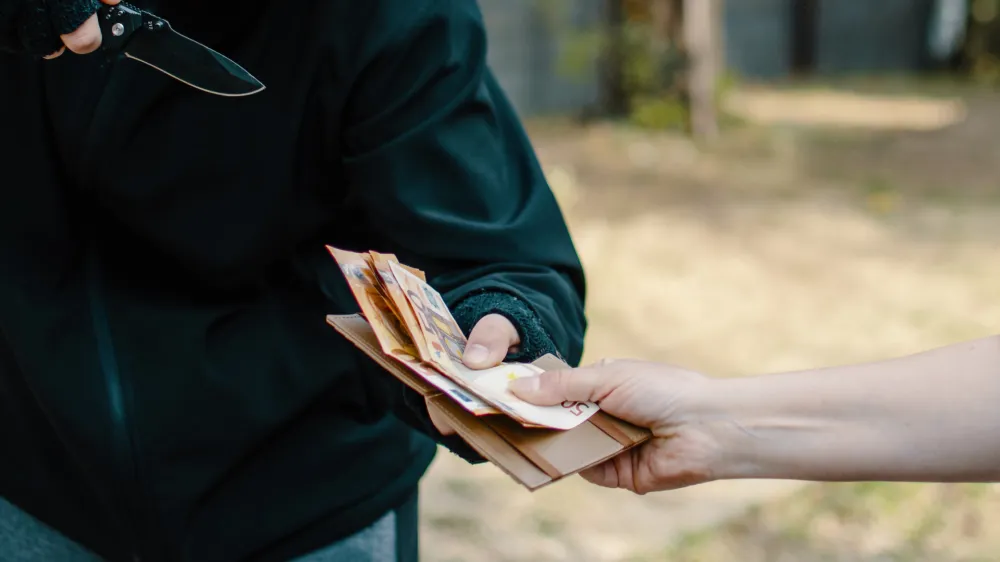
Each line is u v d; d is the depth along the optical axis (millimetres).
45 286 1357
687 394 1293
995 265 4551
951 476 1249
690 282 4297
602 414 1307
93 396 1354
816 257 4680
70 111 1339
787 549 2342
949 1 11867
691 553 2318
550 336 1365
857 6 11531
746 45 10539
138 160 1353
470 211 1382
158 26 1221
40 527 1419
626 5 7660
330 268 1413
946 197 5824
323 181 1400
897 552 2330
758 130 7531
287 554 1404
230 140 1354
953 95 9797
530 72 7730
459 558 2287
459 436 1346
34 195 1354
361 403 1427
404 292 1292
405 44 1361
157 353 1366
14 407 1394
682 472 1292
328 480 1410
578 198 5570
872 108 8961
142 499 1366
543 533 2400
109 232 1388
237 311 1394
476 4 1430
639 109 7504
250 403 1378
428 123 1370
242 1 1346
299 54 1354
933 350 1273
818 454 1266
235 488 1393
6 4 1194
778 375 1296
